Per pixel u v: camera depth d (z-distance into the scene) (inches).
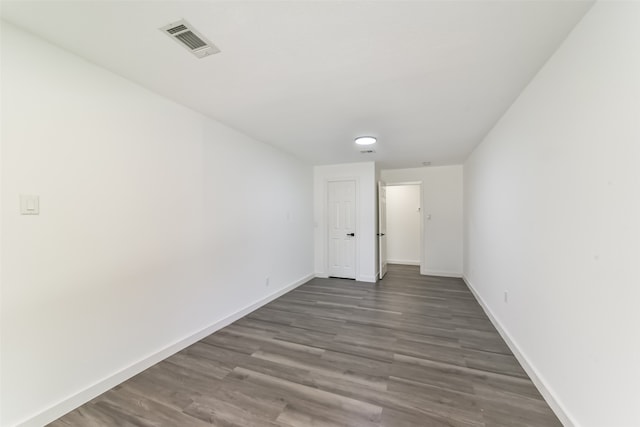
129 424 64.4
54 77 66.6
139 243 85.9
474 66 75.2
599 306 52.1
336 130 129.5
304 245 200.8
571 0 51.9
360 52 69.0
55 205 66.7
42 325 64.3
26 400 61.6
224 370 86.7
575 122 59.9
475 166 163.8
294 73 79.0
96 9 54.4
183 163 101.4
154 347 90.2
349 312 139.6
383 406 70.1
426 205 228.1
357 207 207.8
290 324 124.0
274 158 161.6
